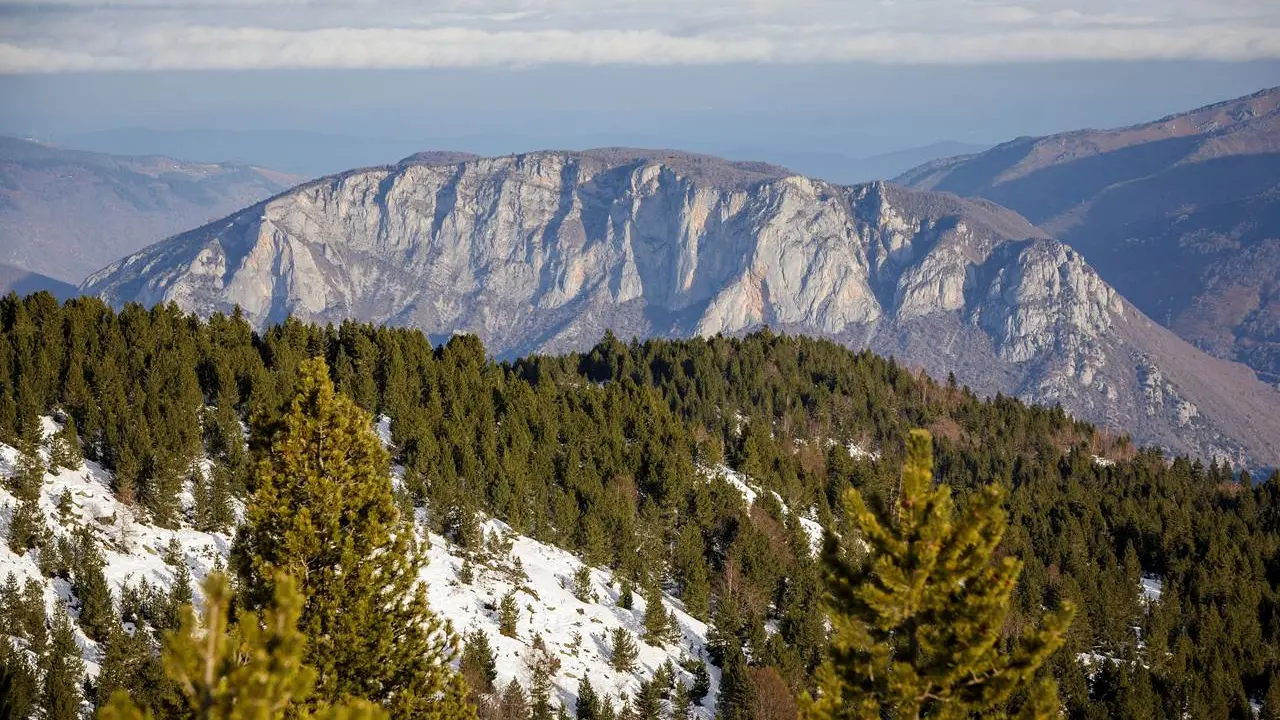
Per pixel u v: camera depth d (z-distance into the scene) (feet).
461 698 113.09
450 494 321.93
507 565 310.86
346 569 105.91
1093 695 305.73
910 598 69.05
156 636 207.00
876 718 69.21
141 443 284.41
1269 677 328.29
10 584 193.47
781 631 316.19
